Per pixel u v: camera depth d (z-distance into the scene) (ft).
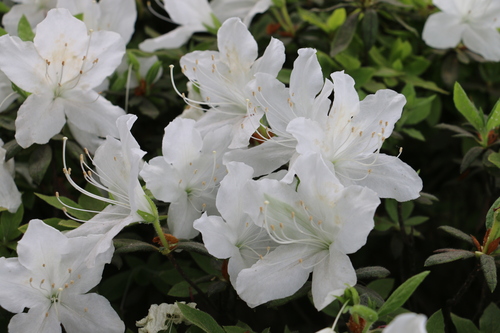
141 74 2.54
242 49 2.17
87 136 2.34
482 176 2.59
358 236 1.95
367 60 2.59
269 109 2.09
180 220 2.12
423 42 2.70
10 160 2.34
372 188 2.07
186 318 2.04
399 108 2.09
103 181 2.13
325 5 2.66
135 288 2.51
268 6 2.60
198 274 2.36
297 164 1.98
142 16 2.84
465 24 2.53
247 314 2.43
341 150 2.08
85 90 2.29
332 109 2.04
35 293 2.06
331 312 2.18
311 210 2.01
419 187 2.07
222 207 2.02
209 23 2.61
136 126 2.59
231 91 2.20
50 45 2.23
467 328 2.15
